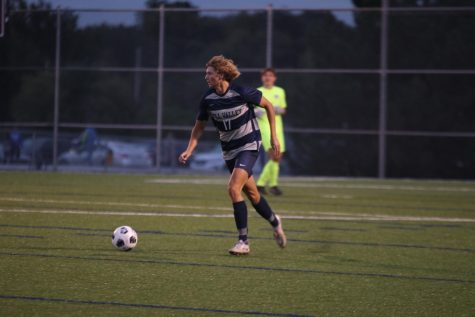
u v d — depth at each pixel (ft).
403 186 173.06
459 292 57.00
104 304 51.13
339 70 197.06
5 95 210.59
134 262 66.64
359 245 80.33
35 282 57.41
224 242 79.82
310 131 199.11
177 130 205.87
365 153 197.36
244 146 72.59
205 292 55.31
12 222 91.66
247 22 208.44
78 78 207.82
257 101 71.36
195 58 212.02
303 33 203.72
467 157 193.67
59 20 208.85
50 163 207.62
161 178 186.29
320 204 125.70
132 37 210.18
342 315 49.57
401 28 196.03
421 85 195.52
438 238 86.84
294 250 75.92
